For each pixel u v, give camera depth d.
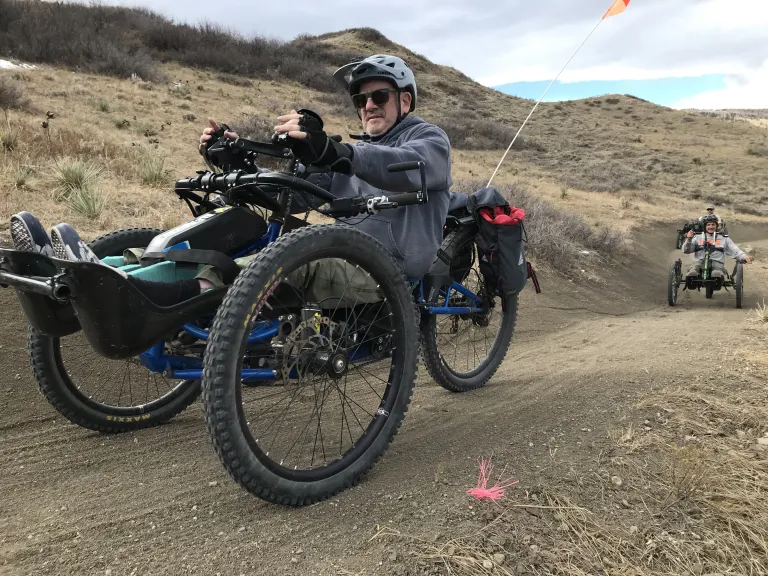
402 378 2.61
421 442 3.03
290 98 28.02
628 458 2.66
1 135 9.02
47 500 2.40
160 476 2.62
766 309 6.75
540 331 6.76
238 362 2.04
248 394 3.60
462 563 1.90
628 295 10.39
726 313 8.90
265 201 2.52
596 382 3.96
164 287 2.21
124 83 21.73
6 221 5.82
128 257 2.54
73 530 2.16
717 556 2.00
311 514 2.25
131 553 2.00
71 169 7.59
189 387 3.33
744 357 4.48
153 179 9.17
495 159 30.23
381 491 2.42
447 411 3.56
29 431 3.13
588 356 5.16
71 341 3.60
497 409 3.56
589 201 21.20
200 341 2.55
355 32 55.03
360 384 4.06
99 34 27.17
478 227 3.78
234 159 2.54
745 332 5.78
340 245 2.31
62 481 2.58
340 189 3.27
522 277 3.86
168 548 2.03
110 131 13.98
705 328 6.50
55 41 23.17
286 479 2.21
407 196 2.50
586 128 45.44
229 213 2.52
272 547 2.03
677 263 10.09
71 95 17.41
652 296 10.83
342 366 2.55
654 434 2.93
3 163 7.89
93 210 6.70
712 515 2.22
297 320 2.46
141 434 3.12
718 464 2.59
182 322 2.23
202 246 2.41
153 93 21.00
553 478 2.47
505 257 3.76
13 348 3.91
